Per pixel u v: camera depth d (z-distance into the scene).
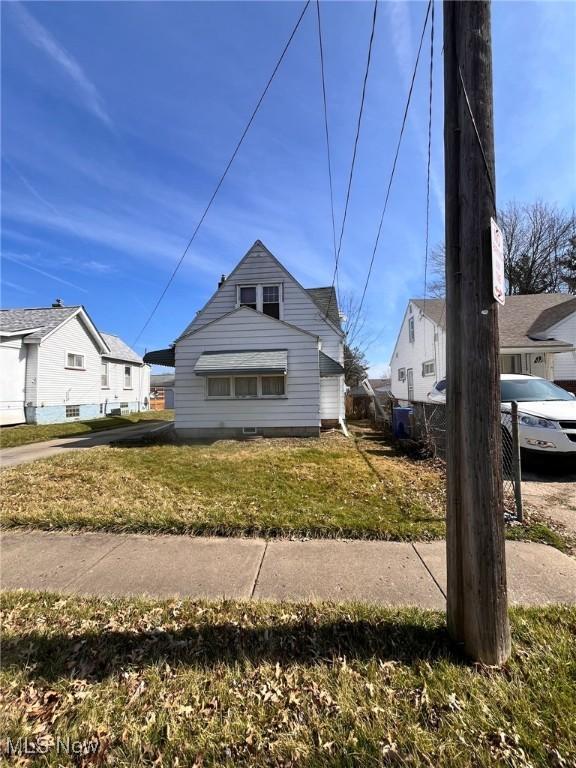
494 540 2.14
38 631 2.51
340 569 3.33
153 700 1.96
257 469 6.86
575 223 27.80
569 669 2.08
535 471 6.88
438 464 7.49
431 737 1.70
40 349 15.66
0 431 13.12
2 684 2.07
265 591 2.99
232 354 11.12
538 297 18.91
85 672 2.16
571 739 1.68
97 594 2.98
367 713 1.84
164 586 3.09
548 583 3.05
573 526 4.26
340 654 2.26
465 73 2.23
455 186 2.31
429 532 4.05
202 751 1.67
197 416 11.43
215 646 2.35
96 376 19.69
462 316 2.23
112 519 4.40
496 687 1.97
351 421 19.23
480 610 2.14
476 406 2.15
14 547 3.85
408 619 2.56
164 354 12.50
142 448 9.48
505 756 1.60
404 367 24.62
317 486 5.74
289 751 1.66
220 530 4.18
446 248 2.37
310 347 11.17
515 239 29.39
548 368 15.41
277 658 2.24
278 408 11.25
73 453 8.84
